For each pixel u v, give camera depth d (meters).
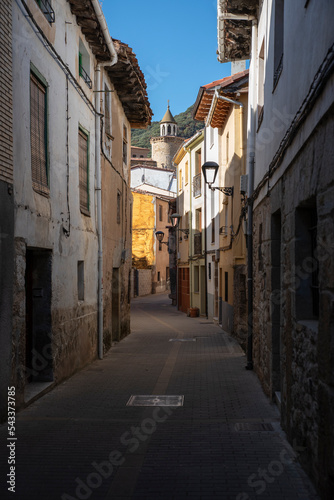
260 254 8.21
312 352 3.99
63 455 4.69
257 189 8.28
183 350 12.63
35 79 7.23
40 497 3.75
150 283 42.88
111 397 7.25
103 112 12.16
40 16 7.36
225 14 9.35
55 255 7.91
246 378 8.62
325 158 3.54
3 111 5.72
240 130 14.38
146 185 45.00
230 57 11.71
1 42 5.70
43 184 7.47
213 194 20.78
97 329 11.27
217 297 20.53
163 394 7.46
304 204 4.49
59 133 8.32
